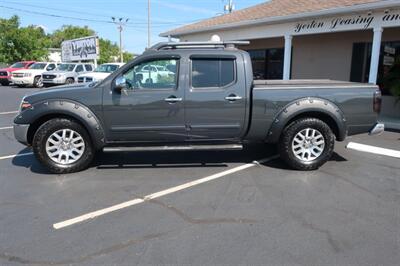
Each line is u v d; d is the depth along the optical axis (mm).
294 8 11750
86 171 5445
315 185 4848
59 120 5180
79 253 3156
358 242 3332
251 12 14180
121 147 5352
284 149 5434
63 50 33094
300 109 5312
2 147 6988
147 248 3236
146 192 4586
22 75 23750
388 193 4551
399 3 8320
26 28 37000
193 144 5480
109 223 3729
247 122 5383
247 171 5469
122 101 5133
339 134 5504
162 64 5211
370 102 5438
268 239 3385
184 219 3814
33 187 4770
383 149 6789
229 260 3041
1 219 3814
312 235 3461
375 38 9234
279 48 14805
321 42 12984
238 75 5254
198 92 5207
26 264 2996
